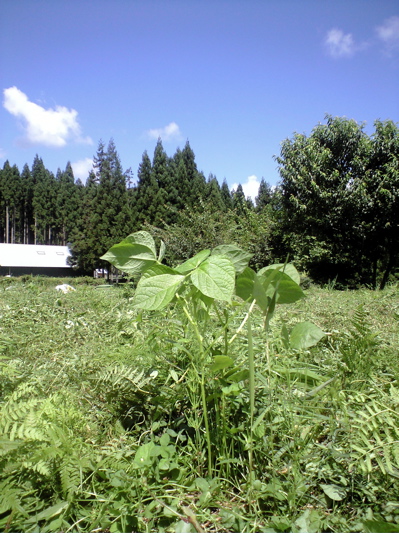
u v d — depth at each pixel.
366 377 1.49
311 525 0.91
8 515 0.94
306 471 1.10
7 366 1.50
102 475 1.06
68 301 4.39
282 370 1.38
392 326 2.80
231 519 0.96
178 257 15.68
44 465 0.99
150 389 1.42
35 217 57.06
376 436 1.04
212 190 41.81
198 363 1.21
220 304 1.90
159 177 37.41
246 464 1.15
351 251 16.56
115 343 2.27
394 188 15.22
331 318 3.14
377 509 0.98
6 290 5.89
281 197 17.84
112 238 32.62
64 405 1.42
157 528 0.96
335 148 17.12
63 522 0.93
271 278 1.09
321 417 1.15
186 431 1.30
